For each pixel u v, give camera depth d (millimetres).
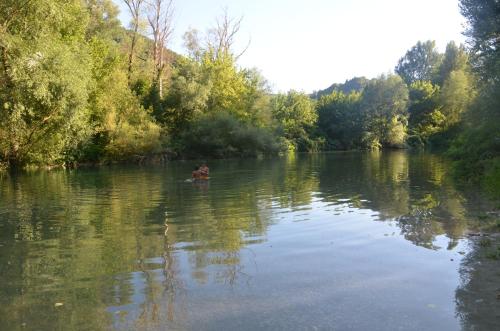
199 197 19078
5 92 27531
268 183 24609
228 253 10016
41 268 9062
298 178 27531
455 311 6723
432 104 85875
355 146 85312
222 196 19344
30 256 9992
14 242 11320
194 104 54719
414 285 7855
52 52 28172
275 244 10789
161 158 49344
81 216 14852
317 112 88312
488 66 25062
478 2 25047
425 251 9938
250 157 56812
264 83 65250
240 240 11211
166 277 8414
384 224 12922
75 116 32156
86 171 35812
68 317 6684
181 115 56438
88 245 10883
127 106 47250
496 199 16297
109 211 15750
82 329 6293
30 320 6605
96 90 43688
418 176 27438
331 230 12266
